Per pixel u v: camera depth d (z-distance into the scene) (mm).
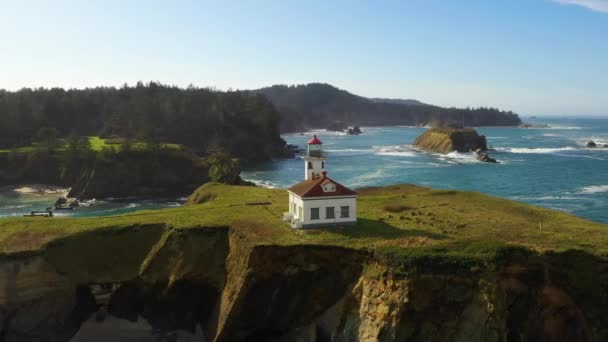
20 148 140000
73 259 47469
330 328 42094
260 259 43125
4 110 157750
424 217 55875
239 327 43344
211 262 47719
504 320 37312
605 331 38688
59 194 118250
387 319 37781
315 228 50375
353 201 51781
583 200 96938
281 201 65250
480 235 47438
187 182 126750
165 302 46438
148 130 168750
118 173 120125
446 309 37844
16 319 44812
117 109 192875
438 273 38344
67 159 127000
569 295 40250
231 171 114750
